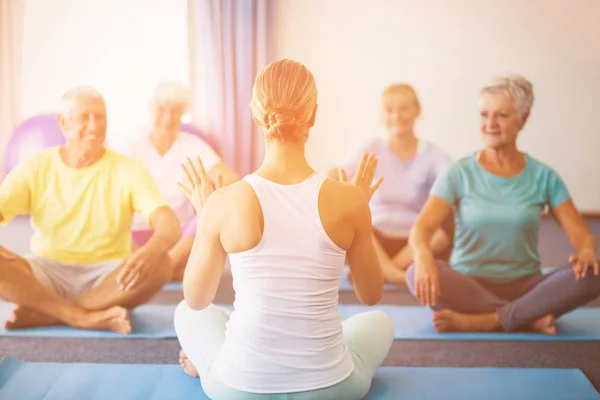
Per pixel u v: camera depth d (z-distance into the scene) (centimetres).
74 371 219
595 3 473
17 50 485
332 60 482
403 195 336
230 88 469
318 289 168
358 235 172
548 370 225
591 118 484
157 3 484
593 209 491
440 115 487
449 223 311
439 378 218
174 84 344
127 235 274
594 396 206
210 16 465
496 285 273
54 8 485
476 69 482
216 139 472
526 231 271
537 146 488
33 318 259
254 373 168
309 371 169
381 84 484
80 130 262
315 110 172
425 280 260
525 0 475
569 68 480
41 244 268
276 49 480
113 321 256
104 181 267
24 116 491
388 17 479
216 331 192
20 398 199
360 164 182
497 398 204
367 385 186
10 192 262
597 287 254
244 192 167
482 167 276
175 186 339
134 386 208
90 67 491
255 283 167
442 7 478
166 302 295
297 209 166
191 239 326
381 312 207
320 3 477
